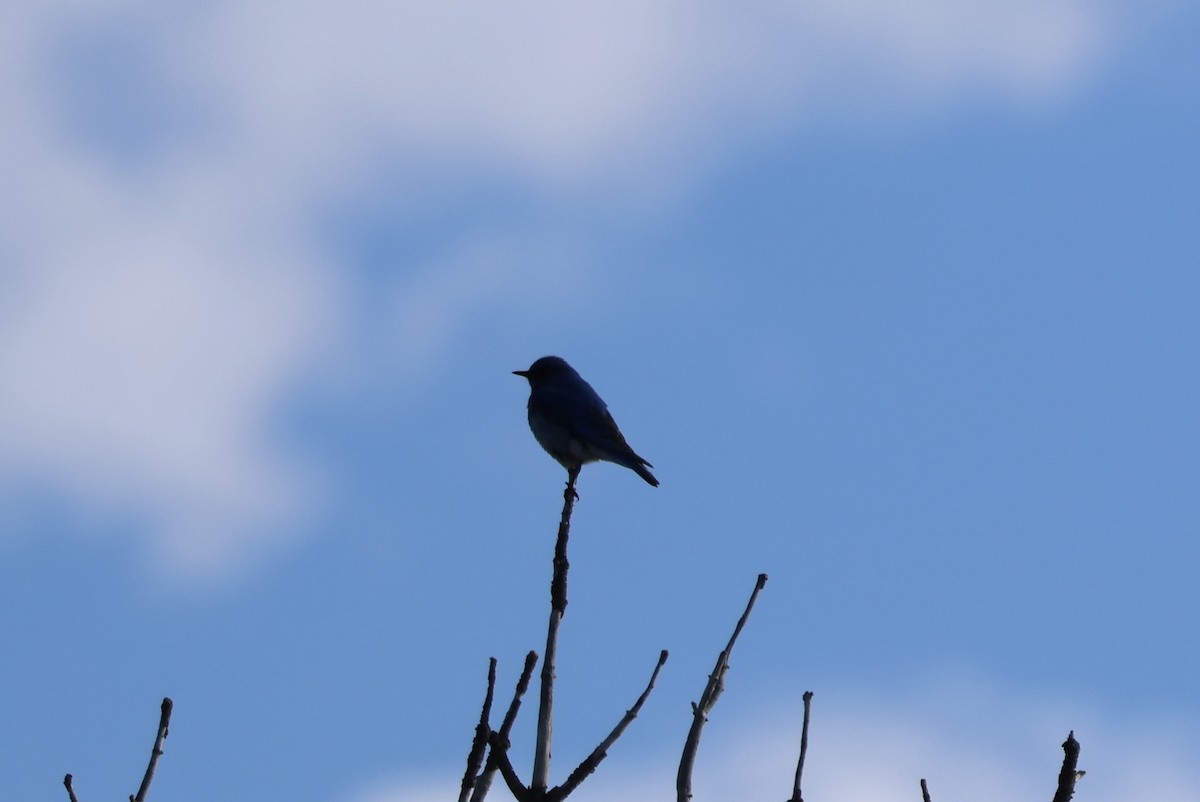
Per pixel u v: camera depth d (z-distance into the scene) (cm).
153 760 1005
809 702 1038
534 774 1102
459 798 1064
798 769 1010
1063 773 897
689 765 1109
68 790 968
